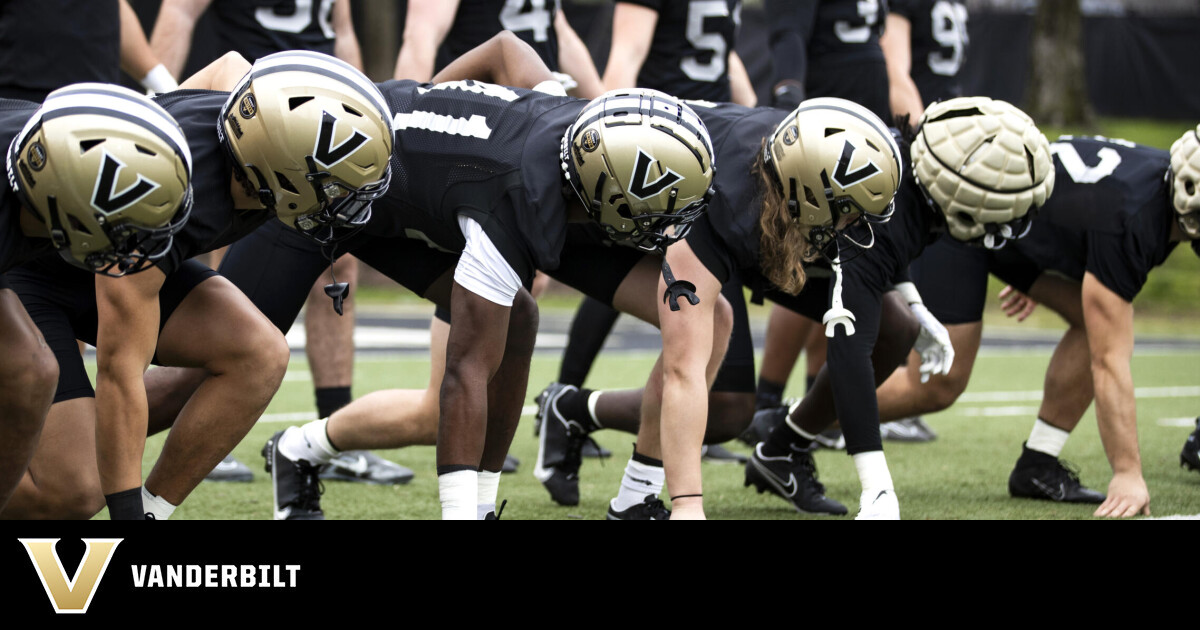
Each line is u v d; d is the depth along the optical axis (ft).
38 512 20.24
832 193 19.79
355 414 24.85
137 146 14.66
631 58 34.17
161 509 20.51
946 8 43.83
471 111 19.94
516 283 19.02
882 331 26.03
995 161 22.77
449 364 18.95
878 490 22.52
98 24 26.86
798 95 35.96
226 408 20.13
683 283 19.51
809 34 36.83
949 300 30.30
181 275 19.95
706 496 30.22
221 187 17.19
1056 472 29.30
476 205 19.10
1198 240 26.68
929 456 36.58
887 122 39.93
